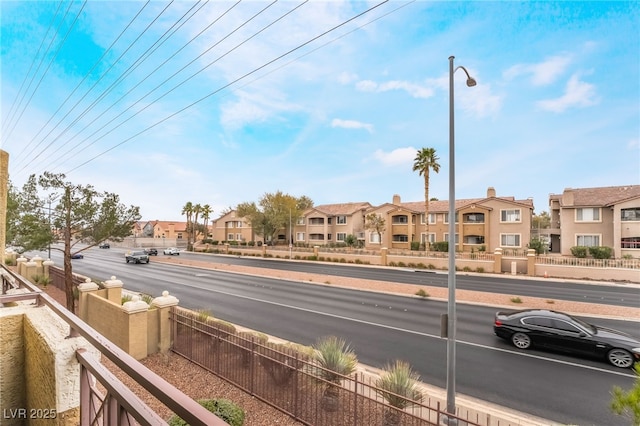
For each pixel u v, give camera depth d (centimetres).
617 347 907
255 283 2311
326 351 701
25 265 1789
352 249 4022
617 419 648
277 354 657
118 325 866
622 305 1642
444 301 1748
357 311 1522
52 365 233
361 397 593
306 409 583
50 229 1280
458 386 786
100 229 1355
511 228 3747
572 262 2708
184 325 847
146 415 135
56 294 1538
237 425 496
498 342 1104
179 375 745
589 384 797
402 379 644
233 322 1323
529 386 786
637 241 2934
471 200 4272
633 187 3291
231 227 6581
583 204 3234
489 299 1773
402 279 2530
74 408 228
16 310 329
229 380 711
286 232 6009
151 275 2625
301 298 1806
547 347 1006
